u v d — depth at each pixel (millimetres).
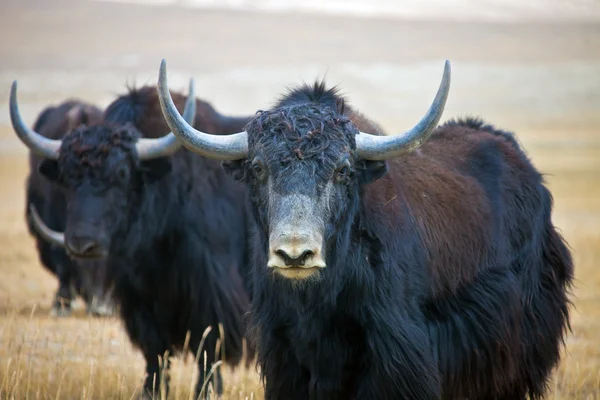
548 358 25875
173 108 22016
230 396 29375
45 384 28828
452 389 23391
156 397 28844
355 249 21219
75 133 30953
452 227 23531
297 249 19062
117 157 30500
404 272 21844
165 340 31484
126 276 31281
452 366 23203
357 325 21500
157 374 30734
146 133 32094
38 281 52281
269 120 20875
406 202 22703
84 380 30062
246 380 30719
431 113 21125
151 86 33312
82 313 44781
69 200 30688
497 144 26828
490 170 25797
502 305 24188
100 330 36688
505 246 24984
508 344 24141
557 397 28203
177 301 31266
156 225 31094
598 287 51344
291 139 20250
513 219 25594
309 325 21406
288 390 22062
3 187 126750
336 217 20453
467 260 23734
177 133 22016
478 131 27547
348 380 21734
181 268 31156
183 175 31438
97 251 29953
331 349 21578
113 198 30469
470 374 23641
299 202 19609
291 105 21516
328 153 20219
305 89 22922
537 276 25922
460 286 23609
